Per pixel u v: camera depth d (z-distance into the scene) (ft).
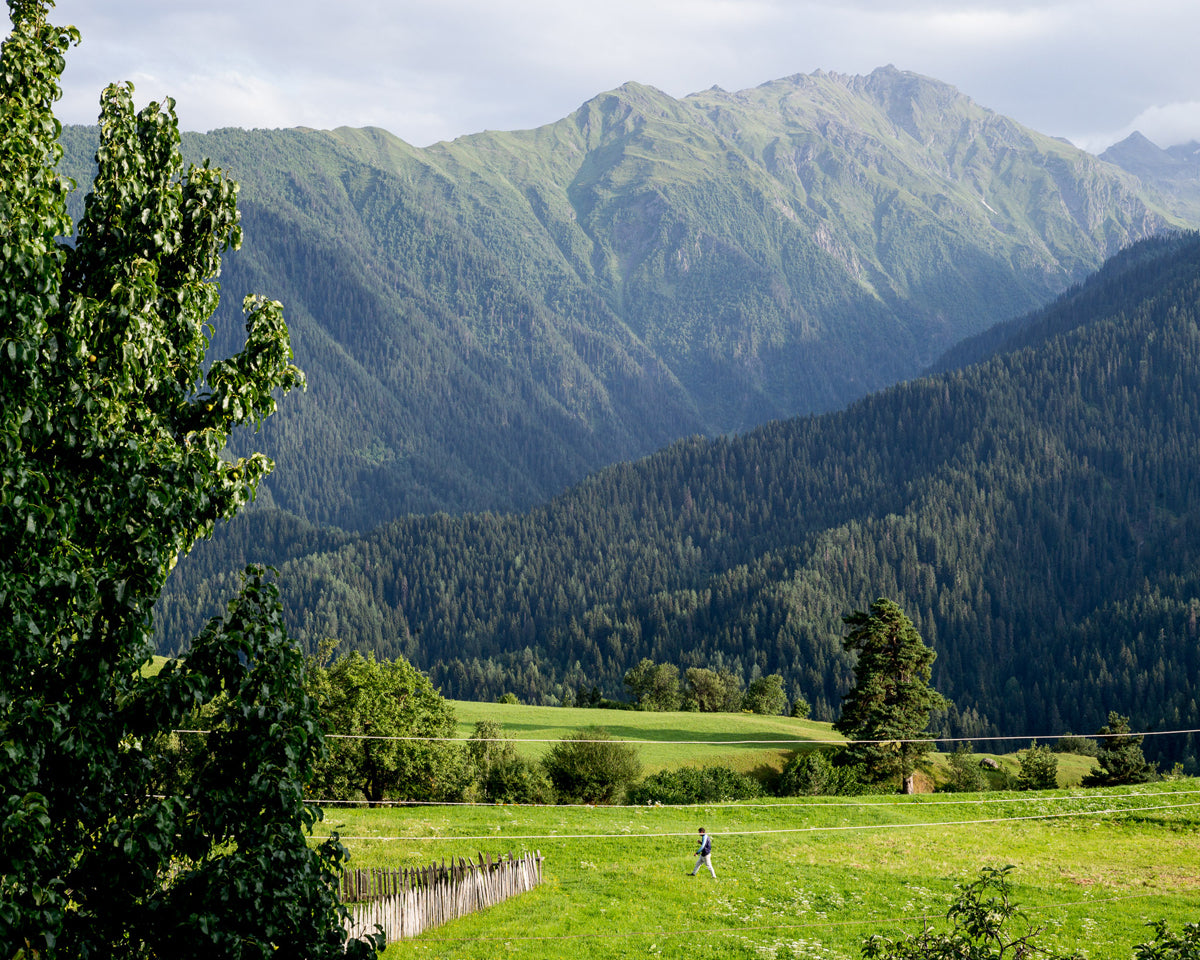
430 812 186.39
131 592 42.83
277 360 56.90
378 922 113.19
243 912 40.83
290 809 43.75
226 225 56.49
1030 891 148.36
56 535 41.22
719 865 157.79
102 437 45.37
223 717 45.47
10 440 39.22
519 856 146.72
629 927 124.67
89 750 40.63
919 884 151.64
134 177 53.67
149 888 42.04
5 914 34.60
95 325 49.52
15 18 50.98
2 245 40.16
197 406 55.52
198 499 47.83
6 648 38.11
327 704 190.19
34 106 49.93
